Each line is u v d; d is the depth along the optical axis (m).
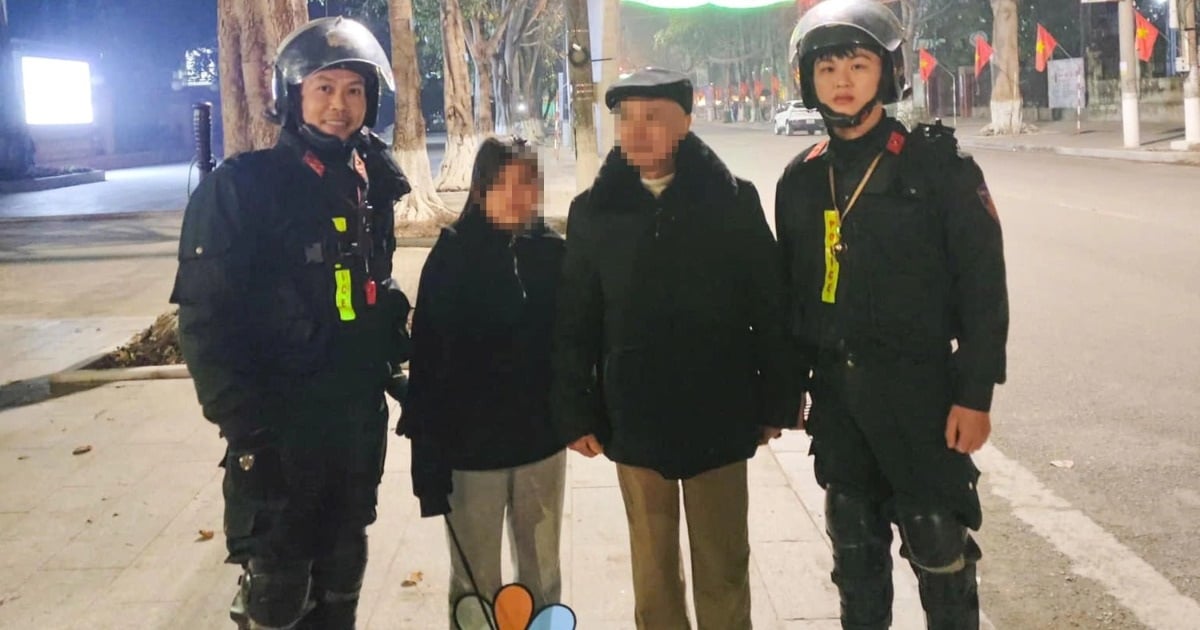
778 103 63.59
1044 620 3.87
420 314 3.11
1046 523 4.73
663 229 2.87
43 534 4.71
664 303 2.89
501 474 3.17
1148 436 5.76
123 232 18.34
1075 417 6.11
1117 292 9.23
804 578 4.13
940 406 2.77
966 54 44.78
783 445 5.82
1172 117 32.78
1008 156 25.00
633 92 2.79
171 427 6.35
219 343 2.71
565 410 3.02
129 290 12.36
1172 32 33.12
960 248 2.71
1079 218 13.57
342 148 2.87
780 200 3.01
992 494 5.08
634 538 3.09
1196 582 4.12
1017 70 32.19
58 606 4.00
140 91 45.03
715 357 2.94
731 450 2.98
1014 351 7.54
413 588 4.10
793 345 2.99
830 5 2.84
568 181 21.05
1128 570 4.25
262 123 7.95
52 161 36.81
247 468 2.78
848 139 2.82
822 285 2.87
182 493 5.22
